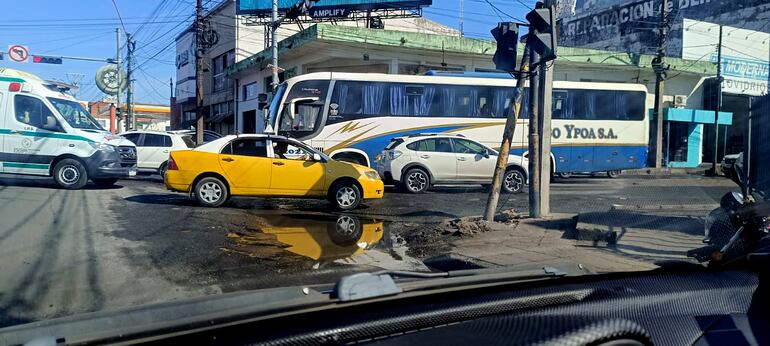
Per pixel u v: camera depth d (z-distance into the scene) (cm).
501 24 885
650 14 3194
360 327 249
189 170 1102
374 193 1188
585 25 3659
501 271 365
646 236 798
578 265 432
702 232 817
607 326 252
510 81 1733
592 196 1363
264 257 703
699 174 2073
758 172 601
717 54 2922
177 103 4650
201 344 223
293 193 1136
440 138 1487
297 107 1612
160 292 532
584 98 1827
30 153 1283
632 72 2922
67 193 1249
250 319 243
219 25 3547
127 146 1448
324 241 822
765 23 2842
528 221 957
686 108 2930
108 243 750
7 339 223
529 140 999
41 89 1314
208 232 855
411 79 1675
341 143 1627
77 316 249
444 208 1202
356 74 1650
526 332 246
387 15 2780
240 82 3222
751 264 456
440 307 278
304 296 275
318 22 2819
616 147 1850
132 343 220
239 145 1140
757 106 612
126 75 3234
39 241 744
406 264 687
